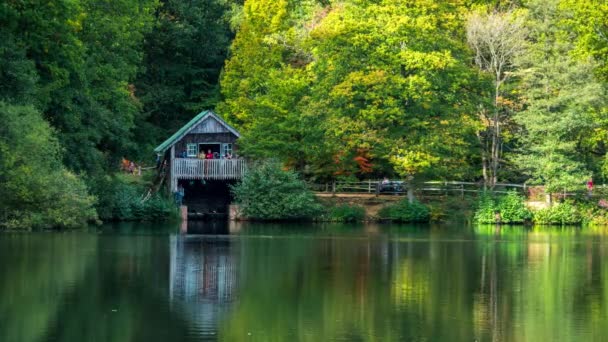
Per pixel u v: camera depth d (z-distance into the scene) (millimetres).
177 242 52781
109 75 71562
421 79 70688
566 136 73125
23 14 57500
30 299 33656
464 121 72938
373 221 73500
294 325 30797
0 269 39969
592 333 30219
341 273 41438
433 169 73000
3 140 54406
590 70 73125
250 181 73000
